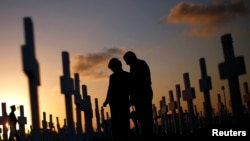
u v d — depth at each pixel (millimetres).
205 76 10352
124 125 11453
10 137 17656
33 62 5887
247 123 8062
